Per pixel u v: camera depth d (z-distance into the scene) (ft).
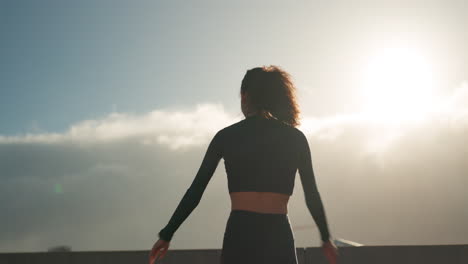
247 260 5.91
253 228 5.98
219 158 6.58
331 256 6.77
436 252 11.52
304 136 6.77
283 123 6.68
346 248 11.52
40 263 11.16
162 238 6.46
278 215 6.14
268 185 6.16
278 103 6.72
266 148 6.32
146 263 11.30
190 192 6.49
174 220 6.43
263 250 5.92
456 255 11.49
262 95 6.68
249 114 6.77
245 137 6.41
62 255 11.22
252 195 6.13
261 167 6.22
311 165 6.75
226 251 6.10
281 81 6.81
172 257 11.41
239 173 6.24
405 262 11.49
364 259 11.50
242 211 6.12
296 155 6.52
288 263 6.02
